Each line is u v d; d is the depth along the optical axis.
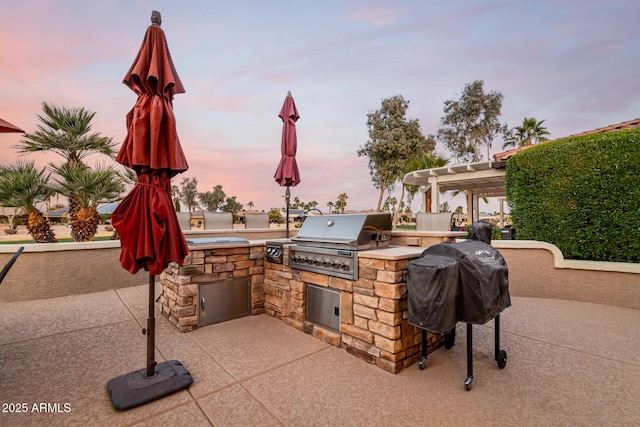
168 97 1.99
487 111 19.02
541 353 2.53
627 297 3.88
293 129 5.47
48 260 4.11
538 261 4.43
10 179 5.99
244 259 3.38
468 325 1.95
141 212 1.82
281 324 3.16
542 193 4.68
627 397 1.86
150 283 1.98
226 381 2.04
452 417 1.66
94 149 7.04
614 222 4.10
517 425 1.59
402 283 2.24
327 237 2.85
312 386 1.99
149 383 1.90
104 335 2.83
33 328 3.00
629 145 4.00
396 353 2.18
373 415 1.68
